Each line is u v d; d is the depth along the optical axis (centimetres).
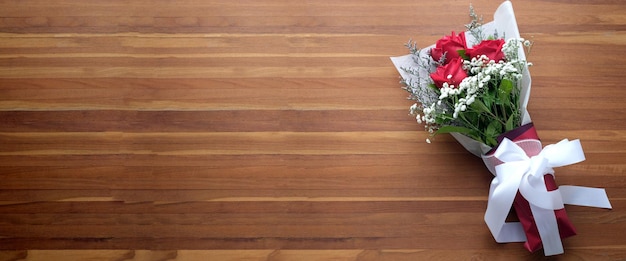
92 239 183
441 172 187
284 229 182
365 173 188
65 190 189
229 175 189
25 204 187
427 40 208
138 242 182
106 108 200
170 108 199
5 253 182
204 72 205
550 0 212
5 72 206
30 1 218
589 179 185
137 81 204
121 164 192
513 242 177
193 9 215
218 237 182
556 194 169
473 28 196
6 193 189
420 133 193
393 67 204
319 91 200
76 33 212
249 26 212
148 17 214
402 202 184
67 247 182
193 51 208
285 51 207
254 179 189
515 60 173
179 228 183
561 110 195
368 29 210
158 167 191
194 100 200
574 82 198
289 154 191
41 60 208
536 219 170
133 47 210
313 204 185
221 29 212
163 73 205
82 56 208
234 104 199
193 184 188
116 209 186
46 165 192
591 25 208
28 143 195
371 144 192
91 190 189
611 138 190
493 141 179
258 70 204
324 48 207
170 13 215
